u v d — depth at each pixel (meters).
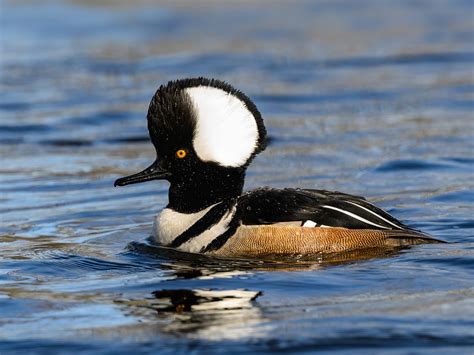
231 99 11.40
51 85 25.62
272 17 35.84
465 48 29.59
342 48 30.23
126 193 15.73
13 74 26.97
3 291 10.17
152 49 30.33
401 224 11.55
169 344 8.36
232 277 10.30
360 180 16.06
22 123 21.50
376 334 8.43
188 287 10.02
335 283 9.96
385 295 9.52
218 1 38.91
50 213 14.39
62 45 31.14
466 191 14.77
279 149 18.84
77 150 19.27
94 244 12.33
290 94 24.16
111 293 9.96
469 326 8.56
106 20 35.44
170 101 11.38
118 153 18.95
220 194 11.56
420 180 15.84
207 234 11.41
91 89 25.12
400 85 24.98
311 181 16.11
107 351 8.27
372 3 38.62
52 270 11.06
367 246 11.07
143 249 11.73
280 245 11.02
